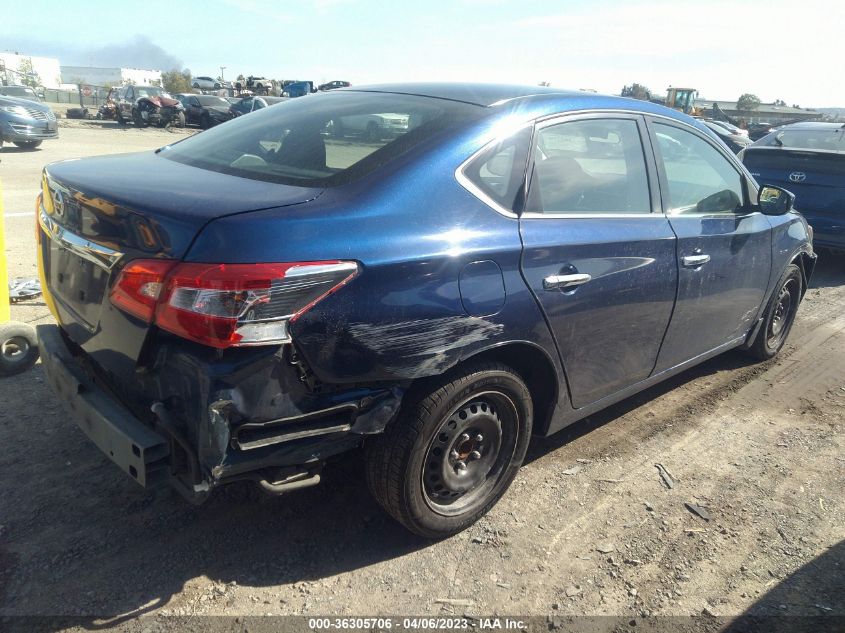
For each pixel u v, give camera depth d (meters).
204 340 2.03
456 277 2.47
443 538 2.88
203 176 2.61
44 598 2.40
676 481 3.43
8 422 3.47
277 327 2.10
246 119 3.37
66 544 2.66
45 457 3.20
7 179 10.86
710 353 4.17
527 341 2.76
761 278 4.32
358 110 3.01
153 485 2.20
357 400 2.35
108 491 3.00
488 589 2.62
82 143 18.11
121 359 2.29
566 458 3.58
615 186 3.23
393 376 2.38
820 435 4.00
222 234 2.07
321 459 2.37
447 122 2.75
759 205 4.21
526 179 2.82
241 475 2.25
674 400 4.38
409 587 2.60
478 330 2.55
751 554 2.90
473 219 2.58
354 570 2.67
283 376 2.16
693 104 33.28
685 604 2.59
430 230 2.44
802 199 7.64
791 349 5.41
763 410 4.30
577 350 3.04
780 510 3.23
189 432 2.13
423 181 2.51
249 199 2.27
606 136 3.23
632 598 2.61
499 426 2.92
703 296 3.74
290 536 2.83
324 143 2.75
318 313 2.17
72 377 2.56
